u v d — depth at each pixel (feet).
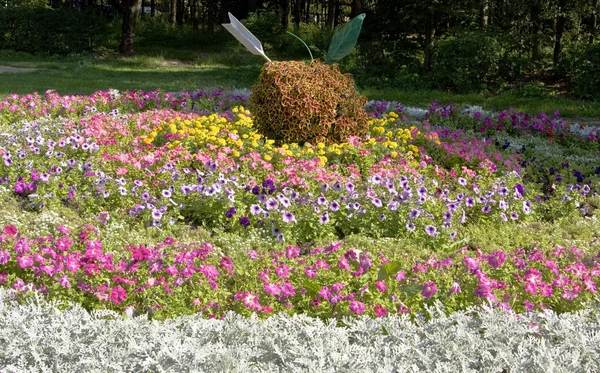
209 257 15.94
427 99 53.67
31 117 33.04
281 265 15.30
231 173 23.12
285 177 23.07
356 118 28.60
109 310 12.62
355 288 14.71
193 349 10.36
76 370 9.98
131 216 20.25
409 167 24.85
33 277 14.71
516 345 11.02
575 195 24.14
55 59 83.05
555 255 17.24
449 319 11.80
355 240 19.63
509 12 64.49
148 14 112.88
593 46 57.06
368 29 66.74
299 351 10.50
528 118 38.09
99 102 36.19
